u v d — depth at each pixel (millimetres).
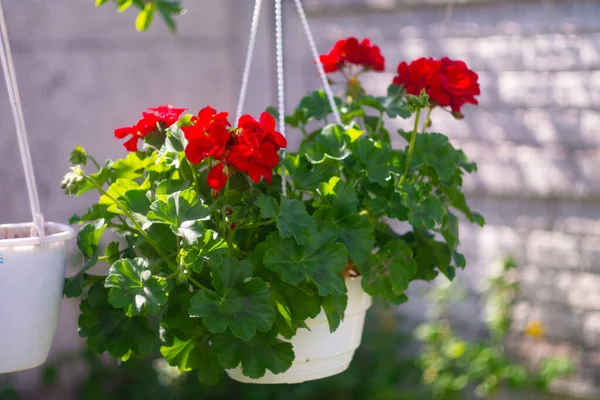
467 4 3951
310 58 4449
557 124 3768
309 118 2373
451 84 2008
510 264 3758
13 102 1526
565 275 3840
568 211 3811
